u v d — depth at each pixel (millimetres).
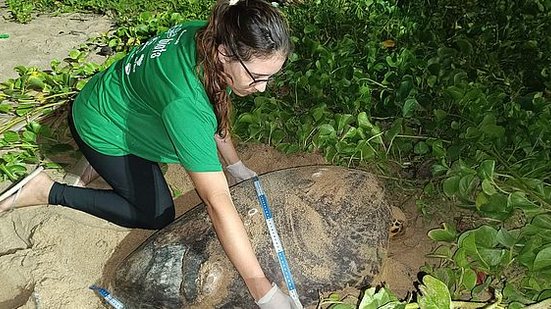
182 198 2121
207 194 1330
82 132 1738
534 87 2496
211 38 1241
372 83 2482
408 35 2965
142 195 1800
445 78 2381
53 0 3998
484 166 1722
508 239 1553
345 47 2707
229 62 1233
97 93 1683
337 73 2531
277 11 1223
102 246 1879
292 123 2307
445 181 1783
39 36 3428
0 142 2328
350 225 1557
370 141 2078
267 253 1481
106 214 1841
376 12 3227
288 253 1496
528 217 1723
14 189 1880
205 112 1326
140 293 1501
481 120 2033
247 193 1594
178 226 1599
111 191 1849
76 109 1754
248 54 1194
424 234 1895
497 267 1577
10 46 3295
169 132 1336
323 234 1526
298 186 1613
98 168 1787
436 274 1581
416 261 1804
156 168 1814
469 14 3041
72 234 1896
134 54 1572
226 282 1463
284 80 2592
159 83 1384
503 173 1884
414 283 1723
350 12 3303
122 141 1709
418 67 2477
